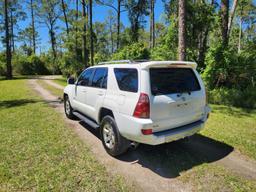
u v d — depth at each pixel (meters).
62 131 5.61
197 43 13.41
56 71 40.59
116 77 4.14
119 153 4.09
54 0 37.53
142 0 29.62
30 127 5.88
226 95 9.45
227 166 3.88
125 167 3.83
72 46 23.61
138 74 3.61
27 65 39.16
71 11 25.81
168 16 16.61
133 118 3.55
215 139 5.09
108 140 4.30
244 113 7.70
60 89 14.87
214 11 13.02
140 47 17.53
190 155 4.30
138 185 3.31
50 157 4.12
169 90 3.73
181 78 4.00
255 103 8.58
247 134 5.43
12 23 32.41
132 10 30.27
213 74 10.34
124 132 3.78
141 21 30.98
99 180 3.41
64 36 24.42
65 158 4.10
